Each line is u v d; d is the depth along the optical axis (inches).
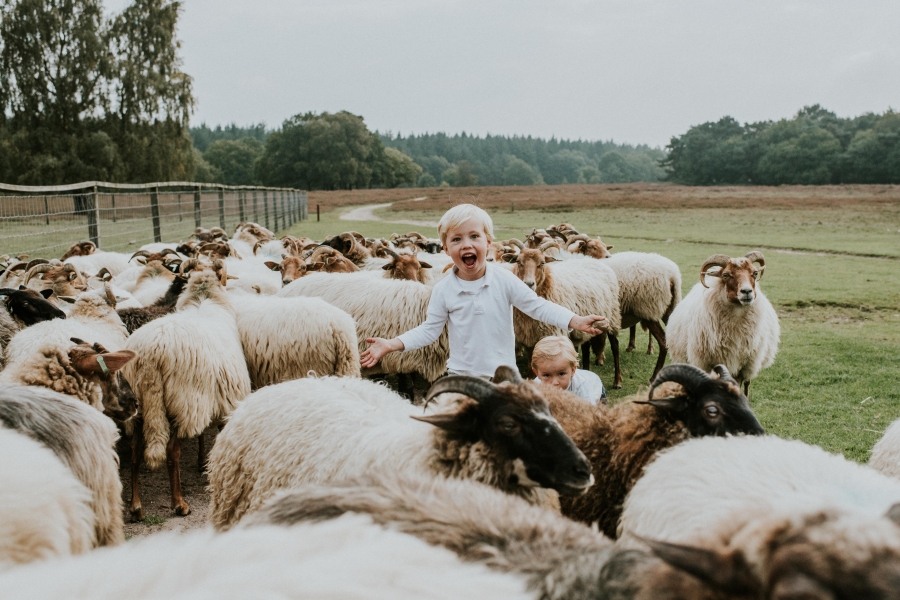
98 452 140.7
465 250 160.9
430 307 168.4
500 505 89.3
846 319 553.3
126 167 1766.7
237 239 735.7
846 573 49.0
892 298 629.0
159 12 1784.0
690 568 55.8
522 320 338.3
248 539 60.3
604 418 151.3
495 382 135.5
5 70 1664.6
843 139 5002.5
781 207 2277.3
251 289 390.6
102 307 254.8
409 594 54.8
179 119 1830.7
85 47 1675.7
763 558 53.7
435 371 303.3
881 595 47.5
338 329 256.8
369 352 159.5
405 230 1489.9
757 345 314.7
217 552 57.4
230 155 5831.7
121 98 1759.4
